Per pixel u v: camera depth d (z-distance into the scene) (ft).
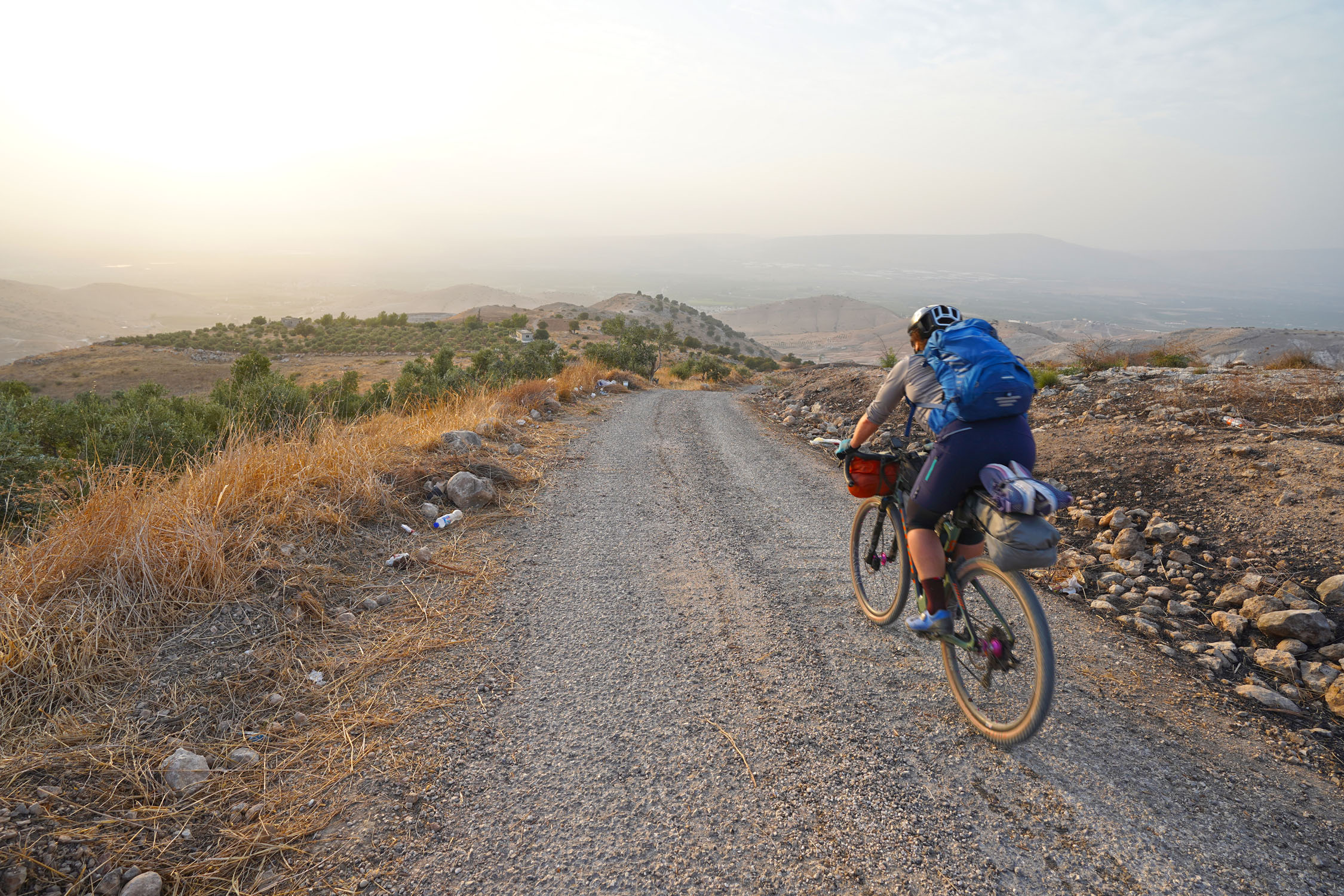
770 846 6.70
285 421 20.79
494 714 8.81
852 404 40.83
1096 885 6.29
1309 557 12.89
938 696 9.63
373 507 15.23
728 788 7.53
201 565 10.54
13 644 7.99
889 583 13.58
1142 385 30.96
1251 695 9.77
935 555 9.30
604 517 18.02
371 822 6.81
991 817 7.18
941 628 8.95
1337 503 14.21
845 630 11.69
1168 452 19.39
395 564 13.16
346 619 10.78
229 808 6.81
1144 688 10.02
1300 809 7.45
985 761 8.14
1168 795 7.63
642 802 7.28
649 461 25.93
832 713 9.11
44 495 12.89
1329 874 6.47
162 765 7.13
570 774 7.71
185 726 7.88
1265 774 8.07
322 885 6.04
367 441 19.47
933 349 8.57
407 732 8.27
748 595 13.15
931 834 6.90
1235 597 12.25
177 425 31.35
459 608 11.78
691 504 19.88
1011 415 8.03
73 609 9.04
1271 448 17.70
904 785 7.64
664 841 6.73
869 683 9.94
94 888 5.69
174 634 9.51
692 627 11.64
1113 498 17.84
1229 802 7.54
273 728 8.07
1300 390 24.82
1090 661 10.82
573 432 31.58
